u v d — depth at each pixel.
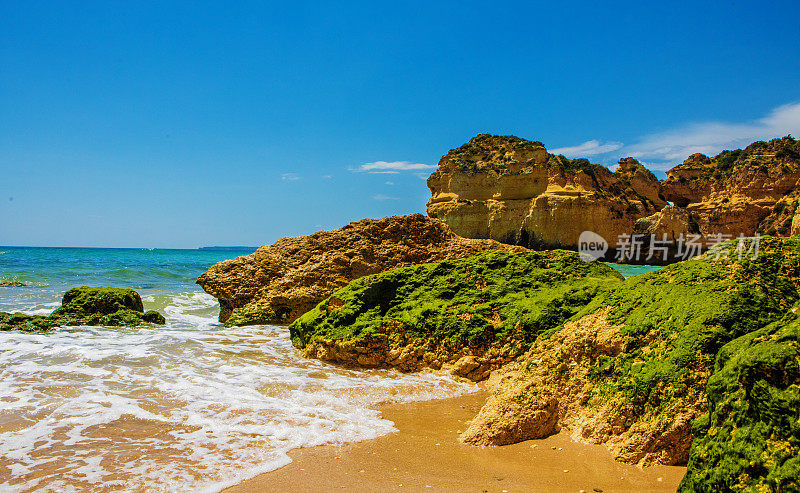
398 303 12.02
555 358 8.07
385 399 9.02
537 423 7.19
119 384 9.39
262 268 17.69
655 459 6.24
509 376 9.36
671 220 49.97
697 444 5.21
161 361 11.13
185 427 7.43
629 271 34.88
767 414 4.61
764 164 61.88
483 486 5.80
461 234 65.75
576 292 10.55
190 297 24.55
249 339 13.76
